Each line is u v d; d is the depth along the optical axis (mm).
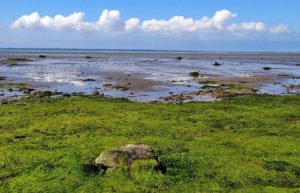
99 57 152250
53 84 50562
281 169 16891
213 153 18531
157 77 60969
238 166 16891
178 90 46312
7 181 14984
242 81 56781
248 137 21688
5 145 19828
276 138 21328
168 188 14617
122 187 14523
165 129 23531
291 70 82000
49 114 27266
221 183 15273
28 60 109625
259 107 30500
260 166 17000
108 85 49094
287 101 33750
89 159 17453
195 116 26984
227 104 31922
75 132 22719
